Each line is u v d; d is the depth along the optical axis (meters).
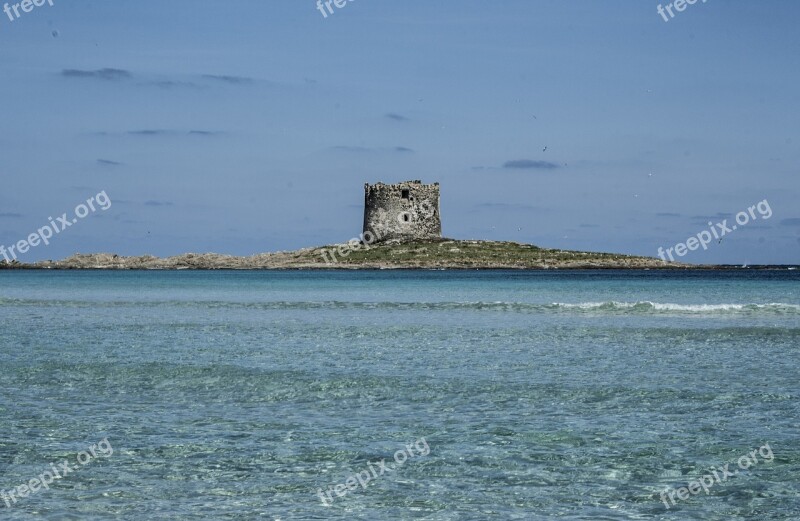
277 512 14.72
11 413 21.64
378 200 170.62
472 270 161.88
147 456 17.84
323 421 20.83
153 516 14.51
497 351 33.12
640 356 31.52
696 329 40.19
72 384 25.70
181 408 22.30
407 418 21.16
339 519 14.40
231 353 32.75
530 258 171.38
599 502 15.20
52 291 83.06
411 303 61.09
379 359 31.03
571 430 19.89
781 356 31.30
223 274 148.88
